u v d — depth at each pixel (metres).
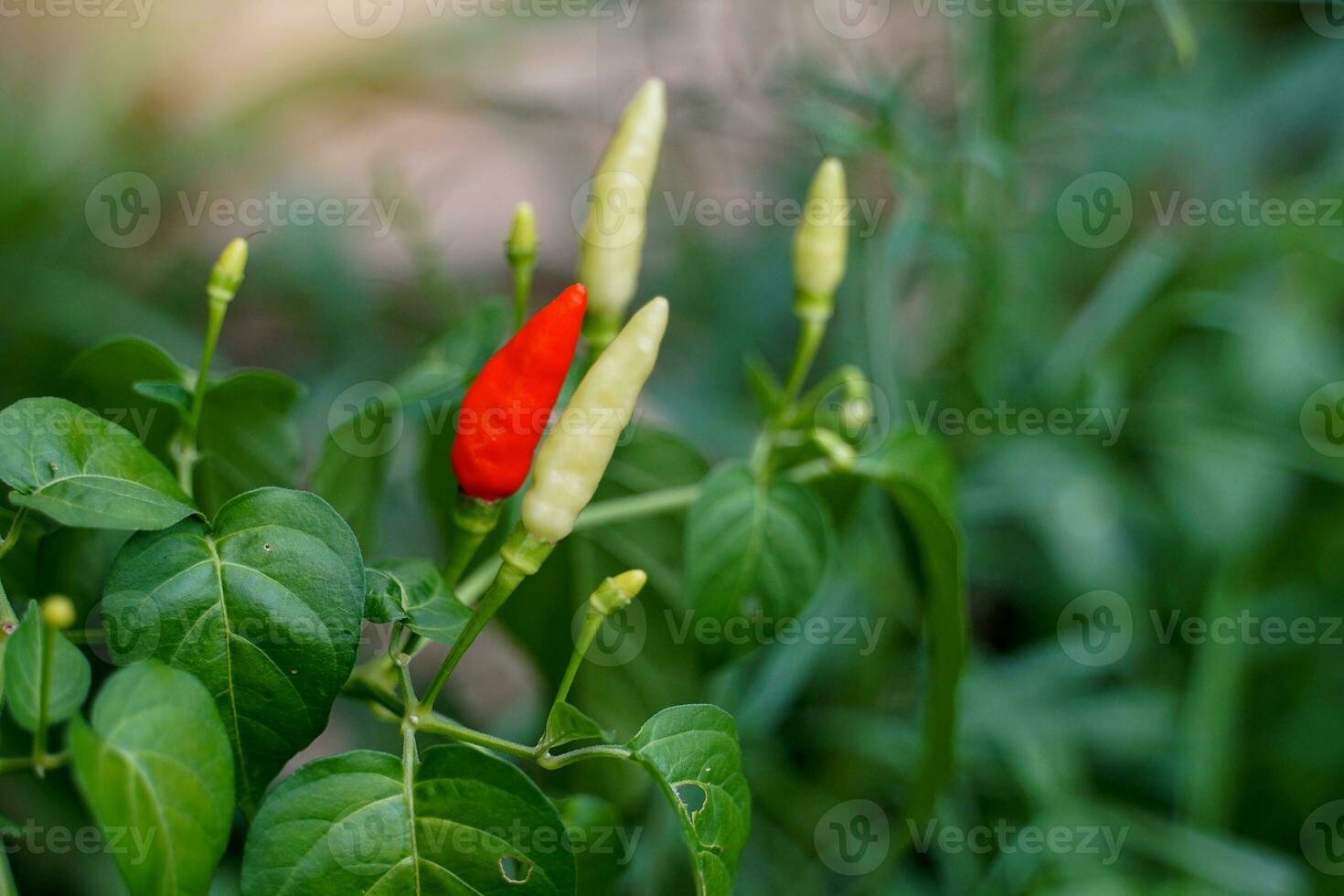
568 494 0.34
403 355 0.64
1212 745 0.56
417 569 0.35
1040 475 0.60
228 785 0.32
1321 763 0.61
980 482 0.60
